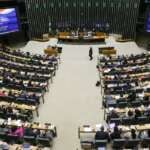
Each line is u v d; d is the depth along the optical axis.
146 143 26.12
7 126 27.55
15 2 49.44
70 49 48.50
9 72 37.22
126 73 37.19
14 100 31.42
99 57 44.75
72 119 31.44
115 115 28.72
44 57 43.03
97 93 36.00
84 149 26.94
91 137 28.31
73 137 28.89
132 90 32.69
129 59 41.44
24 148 25.14
